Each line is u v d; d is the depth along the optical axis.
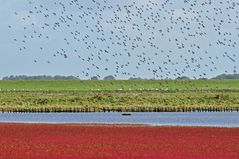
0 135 65.31
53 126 83.00
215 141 58.28
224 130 74.12
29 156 45.72
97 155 46.38
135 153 47.72
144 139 60.62
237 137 63.09
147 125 87.81
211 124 99.88
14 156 45.69
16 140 59.03
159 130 74.44
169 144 55.16
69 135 65.69
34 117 128.25
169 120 114.56
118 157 45.25
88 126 83.44
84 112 154.38
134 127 81.38
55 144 54.97
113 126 84.06
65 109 155.88
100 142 57.12
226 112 154.62
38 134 66.88
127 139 60.66
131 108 159.62
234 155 46.38
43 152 48.25
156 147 52.28
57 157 45.25
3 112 153.38
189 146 53.19
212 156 45.81
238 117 127.69
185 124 99.19
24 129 75.56
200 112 154.88
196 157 45.28
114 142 57.22
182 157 45.31
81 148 51.41
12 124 88.50
